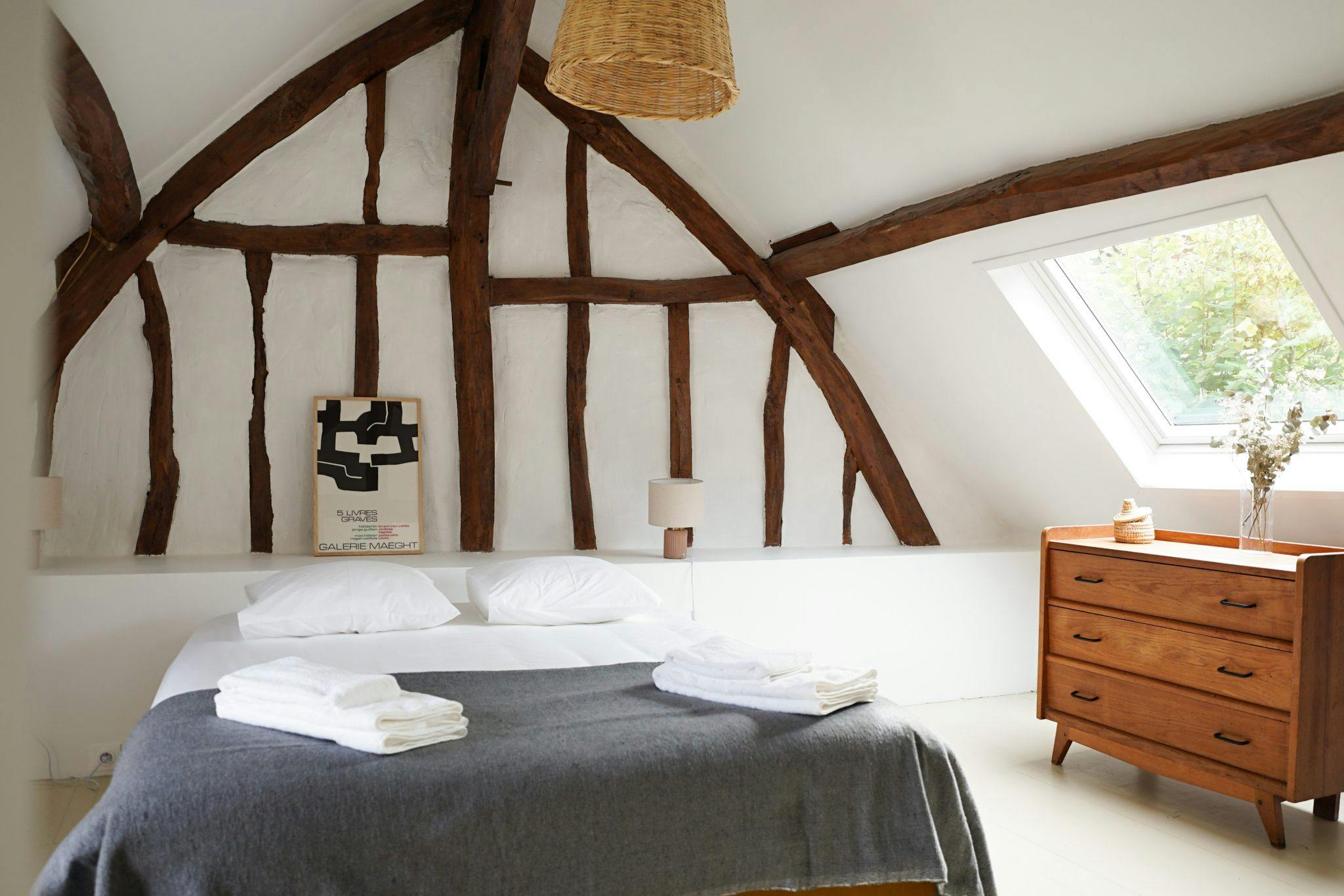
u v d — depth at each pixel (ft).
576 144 14.89
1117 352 12.31
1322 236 8.81
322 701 6.39
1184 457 12.48
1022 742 12.70
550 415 14.80
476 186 13.67
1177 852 9.20
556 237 14.85
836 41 10.96
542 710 7.19
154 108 11.02
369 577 10.53
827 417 15.85
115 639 11.36
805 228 14.47
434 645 9.50
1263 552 10.48
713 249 15.31
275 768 5.77
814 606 14.03
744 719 6.90
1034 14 8.97
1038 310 12.21
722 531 15.47
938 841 6.73
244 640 9.60
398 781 5.74
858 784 6.60
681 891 6.08
